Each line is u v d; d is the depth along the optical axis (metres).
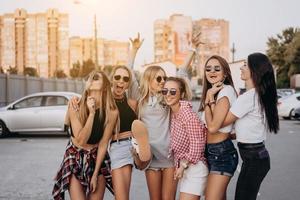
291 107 24.98
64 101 16.62
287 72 67.38
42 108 16.56
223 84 4.33
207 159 4.32
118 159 4.62
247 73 4.13
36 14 100.81
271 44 72.88
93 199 4.67
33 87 36.50
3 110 16.84
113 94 4.82
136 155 4.52
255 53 4.15
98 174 4.66
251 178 4.08
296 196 7.09
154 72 4.82
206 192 4.27
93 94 4.54
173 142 4.48
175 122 4.49
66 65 102.56
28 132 17.64
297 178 8.52
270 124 4.06
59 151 12.84
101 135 4.54
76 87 49.34
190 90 4.62
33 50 101.19
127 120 4.75
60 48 101.88
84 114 4.51
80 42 106.00
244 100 4.03
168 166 4.81
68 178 4.49
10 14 100.62
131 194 7.30
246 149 4.09
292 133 17.84
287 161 10.66
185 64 6.24
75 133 4.48
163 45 129.12
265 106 4.04
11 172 9.45
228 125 4.14
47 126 16.47
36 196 7.20
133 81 5.12
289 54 63.12
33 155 12.05
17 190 7.65
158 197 4.93
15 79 32.91
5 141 15.55
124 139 4.72
